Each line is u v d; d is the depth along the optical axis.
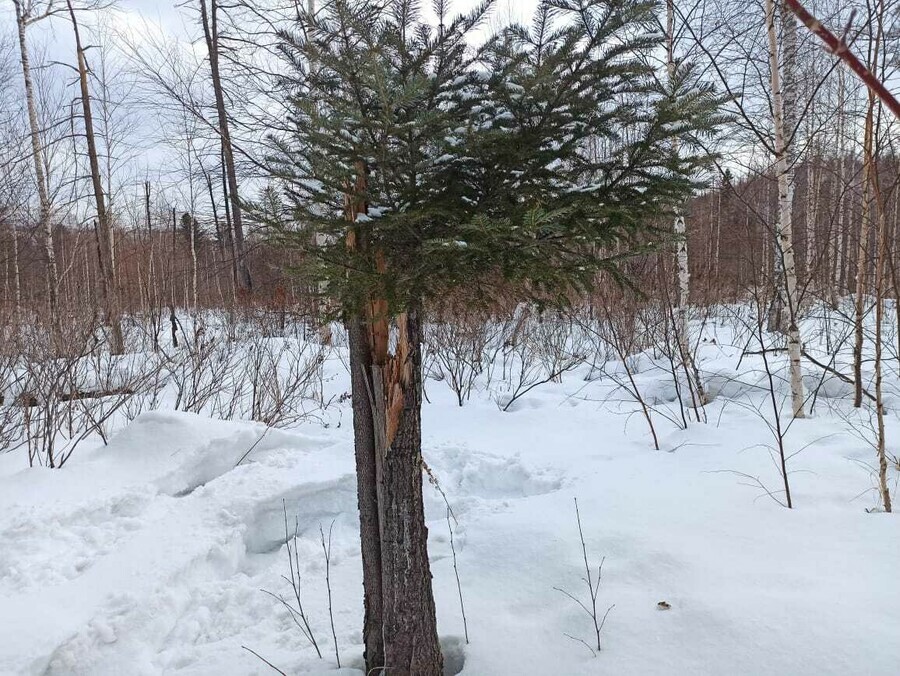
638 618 2.51
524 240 1.62
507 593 2.84
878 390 3.28
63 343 5.45
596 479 4.11
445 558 3.25
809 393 6.02
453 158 1.78
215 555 3.37
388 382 2.22
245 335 8.95
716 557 2.91
